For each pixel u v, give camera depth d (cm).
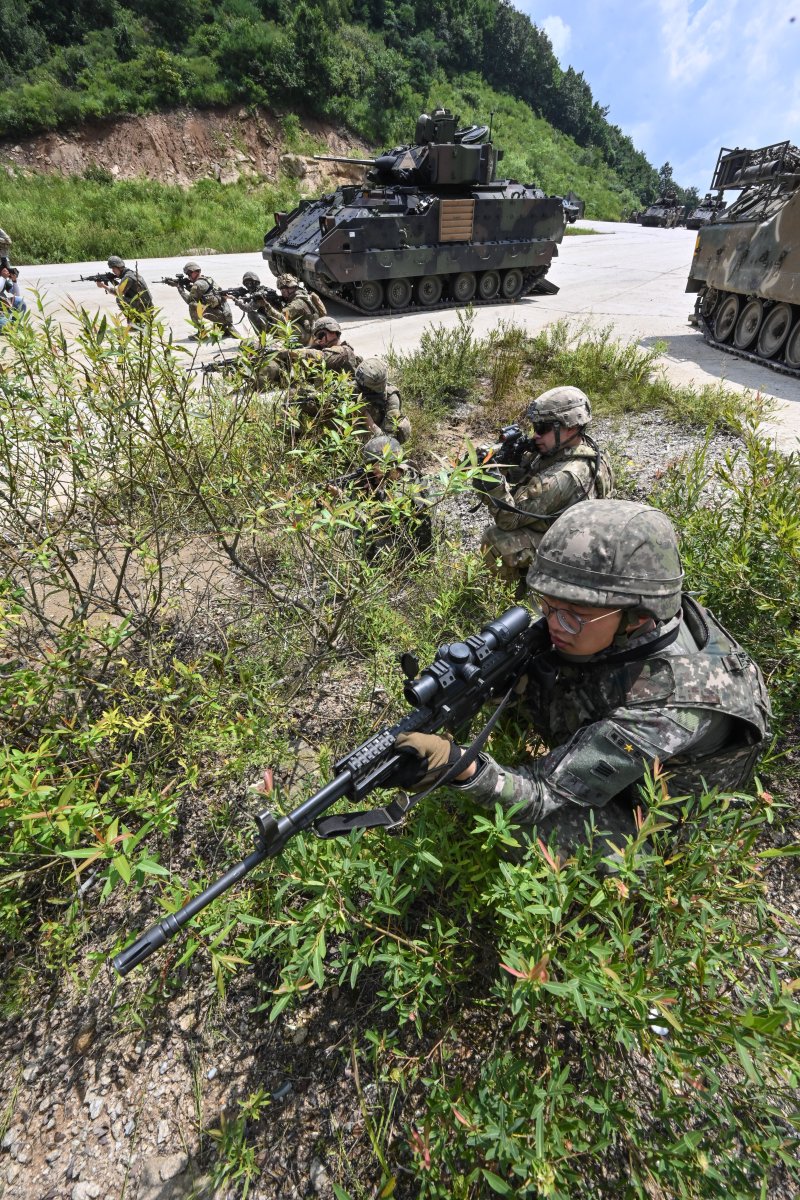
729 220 970
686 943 149
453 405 710
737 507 307
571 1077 177
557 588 161
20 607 240
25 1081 197
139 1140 183
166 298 1252
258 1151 177
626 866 135
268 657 288
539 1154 121
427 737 158
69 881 229
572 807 187
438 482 223
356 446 319
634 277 1683
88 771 210
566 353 796
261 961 213
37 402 232
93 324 217
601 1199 159
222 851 237
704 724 169
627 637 173
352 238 1097
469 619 300
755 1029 116
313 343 473
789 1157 128
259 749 229
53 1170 180
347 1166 171
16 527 258
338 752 258
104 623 303
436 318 1184
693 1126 167
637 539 158
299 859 164
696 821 159
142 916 226
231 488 262
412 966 163
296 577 315
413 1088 183
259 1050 196
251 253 2162
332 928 166
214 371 283
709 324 1055
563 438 317
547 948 138
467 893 199
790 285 781
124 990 210
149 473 260
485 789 164
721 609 280
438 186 1255
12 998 212
